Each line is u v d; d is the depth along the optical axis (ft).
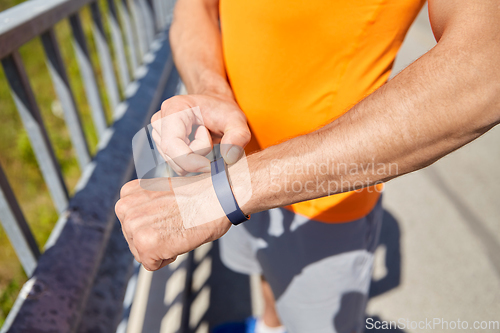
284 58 2.54
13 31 2.89
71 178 7.41
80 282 3.36
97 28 5.43
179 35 3.12
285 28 2.42
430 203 8.17
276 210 3.12
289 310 3.54
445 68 1.46
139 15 7.64
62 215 3.93
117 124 5.60
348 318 3.42
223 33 2.97
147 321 4.98
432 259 6.86
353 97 2.53
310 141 1.74
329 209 2.87
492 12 1.45
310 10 2.29
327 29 2.32
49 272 3.32
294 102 2.68
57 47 4.01
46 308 3.05
